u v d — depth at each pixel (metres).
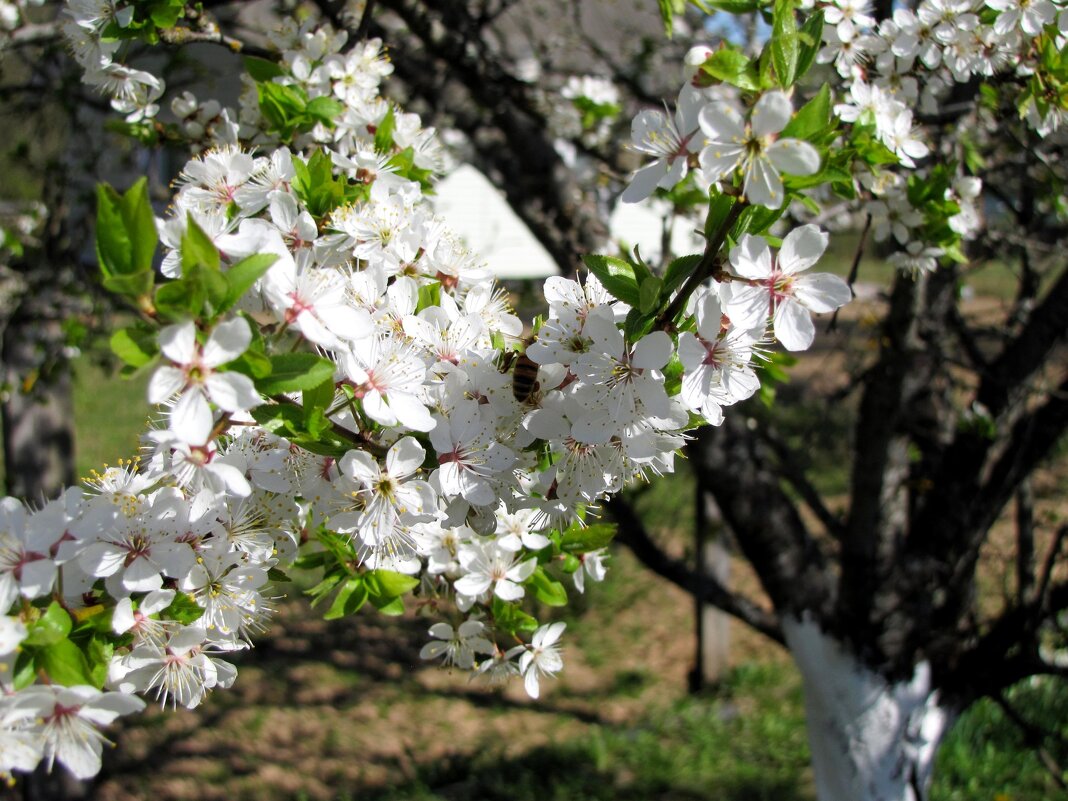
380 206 1.79
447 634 2.07
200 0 2.41
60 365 4.53
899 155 2.27
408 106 3.99
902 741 3.65
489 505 1.60
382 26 3.54
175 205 1.76
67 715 1.27
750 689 6.42
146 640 1.46
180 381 1.22
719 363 1.43
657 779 5.38
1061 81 2.23
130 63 4.00
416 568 1.91
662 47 5.11
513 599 1.98
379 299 1.65
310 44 2.41
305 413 1.41
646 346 1.37
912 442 3.84
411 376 1.47
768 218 1.40
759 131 1.28
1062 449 6.88
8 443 4.90
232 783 5.48
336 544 1.74
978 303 9.00
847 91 2.57
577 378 1.50
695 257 1.44
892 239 3.13
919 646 3.63
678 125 1.42
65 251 4.55
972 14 2.35
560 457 1.56
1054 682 5.47
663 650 7.15
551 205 3.92
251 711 6.32
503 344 1.70
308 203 1.80
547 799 5.23
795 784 5.27
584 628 7.52
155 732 6.04
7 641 1.26
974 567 3.81
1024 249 3.77
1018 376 3.57
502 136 4.14
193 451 1.35
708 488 3.60
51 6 4.50
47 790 4.88
